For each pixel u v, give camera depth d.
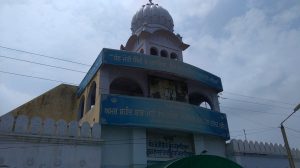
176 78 24.97
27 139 16.34
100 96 20.00
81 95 25.98
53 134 17.22
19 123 16.64
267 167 26.11
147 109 20.91
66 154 17.08
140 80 23.45
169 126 21.19
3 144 15.67
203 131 22.88
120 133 20.23
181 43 30.09
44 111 24.95
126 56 22.45
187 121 22.27
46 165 16.31
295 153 29.17
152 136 21.55
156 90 23.59
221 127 24.64
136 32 30.91
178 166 15.38
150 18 30.77
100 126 19.00
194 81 25.78
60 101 26.02
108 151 19.31
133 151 19.67
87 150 17.81
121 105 20.20
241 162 24.62
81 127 18.34
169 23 31.53
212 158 16.36
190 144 23.00
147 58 23.30
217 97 27.88
